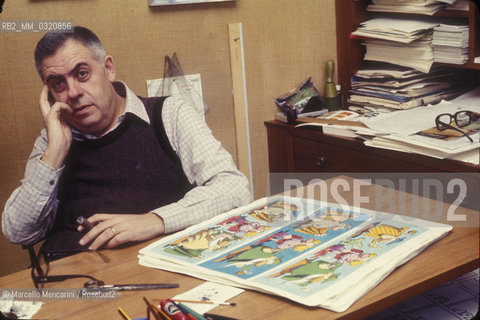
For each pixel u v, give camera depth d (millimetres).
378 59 2742
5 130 2293
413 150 2102
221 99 2723
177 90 2578
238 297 1079
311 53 2918
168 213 1480
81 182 1912
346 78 2963
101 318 1053
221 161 1780
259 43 2787
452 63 2445
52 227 1854
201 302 1066
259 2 2738
